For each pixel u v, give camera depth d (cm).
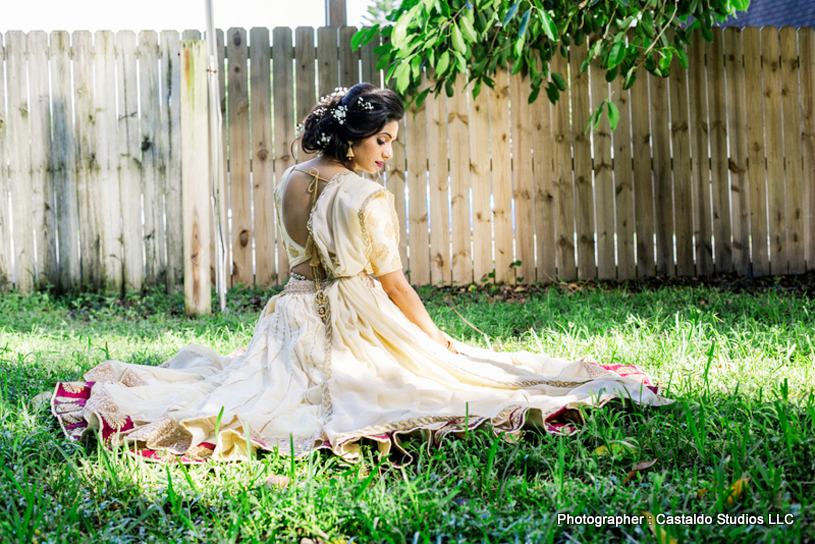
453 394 244
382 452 209
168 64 614
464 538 163
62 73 608
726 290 600
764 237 670
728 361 311
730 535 153
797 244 675
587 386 254
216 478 200
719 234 664
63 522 166
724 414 233
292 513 171
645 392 250
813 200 674
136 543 167
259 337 267
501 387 256
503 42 533
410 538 166
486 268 646
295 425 230
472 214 642
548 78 639
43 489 192
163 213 621
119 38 609
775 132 666
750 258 671
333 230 261
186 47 536
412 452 214
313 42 623
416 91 594
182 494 185
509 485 187
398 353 262
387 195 269
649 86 648
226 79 619
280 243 632
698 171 659
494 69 546
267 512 170
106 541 163
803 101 669
